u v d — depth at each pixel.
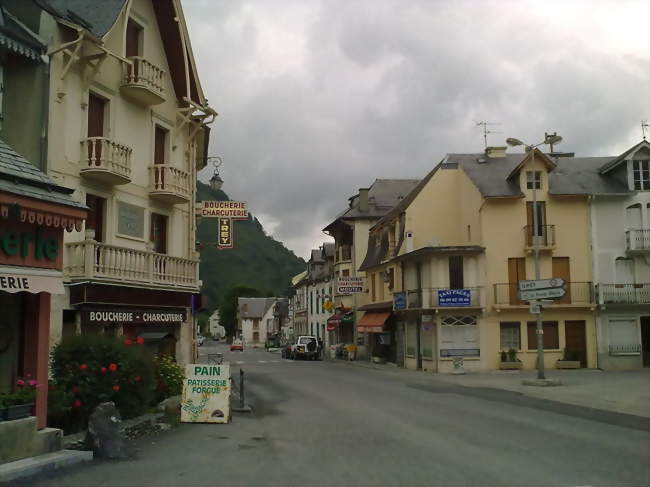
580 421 14.21
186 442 11.19
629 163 33.75
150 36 21.28
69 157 17.12
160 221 22.02
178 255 22.66
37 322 9.32
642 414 15.63
